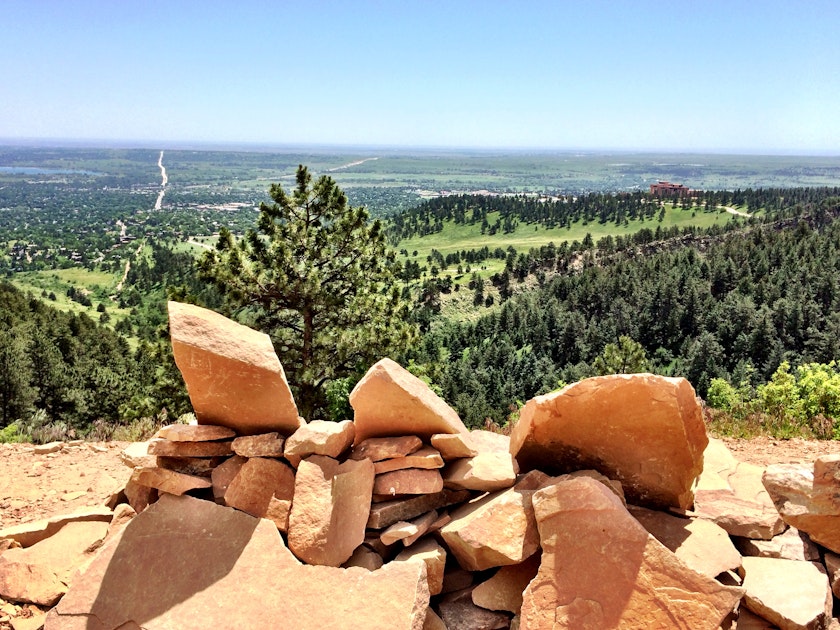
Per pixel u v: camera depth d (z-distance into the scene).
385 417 5.23
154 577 4.30
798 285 77.50
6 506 6.41
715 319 76.31
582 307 93.62
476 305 117.62
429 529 4.77
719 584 3.77
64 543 5.14
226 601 4.06
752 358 67.81
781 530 4.97
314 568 4.19
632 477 4.86
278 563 4.26
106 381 32.47
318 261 15.81
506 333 87.31
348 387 14.38
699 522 4.80
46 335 48.66
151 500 5.31
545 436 5.00
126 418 14.88
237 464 5.06
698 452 4.75
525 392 63.56
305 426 5.06
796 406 11.55
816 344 62.31
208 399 5.07
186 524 4.64
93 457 8.29
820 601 4.06
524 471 5.34
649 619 3.69
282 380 4.93
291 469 4.94
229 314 15.26
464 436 5.37
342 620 3.83
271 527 4.52
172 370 14.95
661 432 4.61
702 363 66.12
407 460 4.91
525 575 4.33
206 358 4.82
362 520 4.59
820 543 4.64
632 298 88.31
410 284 126.94
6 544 5.15
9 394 29.56
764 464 8.09
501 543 4.27
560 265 129.38
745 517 4.93
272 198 16.00
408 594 3.92
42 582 4.73
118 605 4.17
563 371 67.06
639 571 3.85
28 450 8.48
